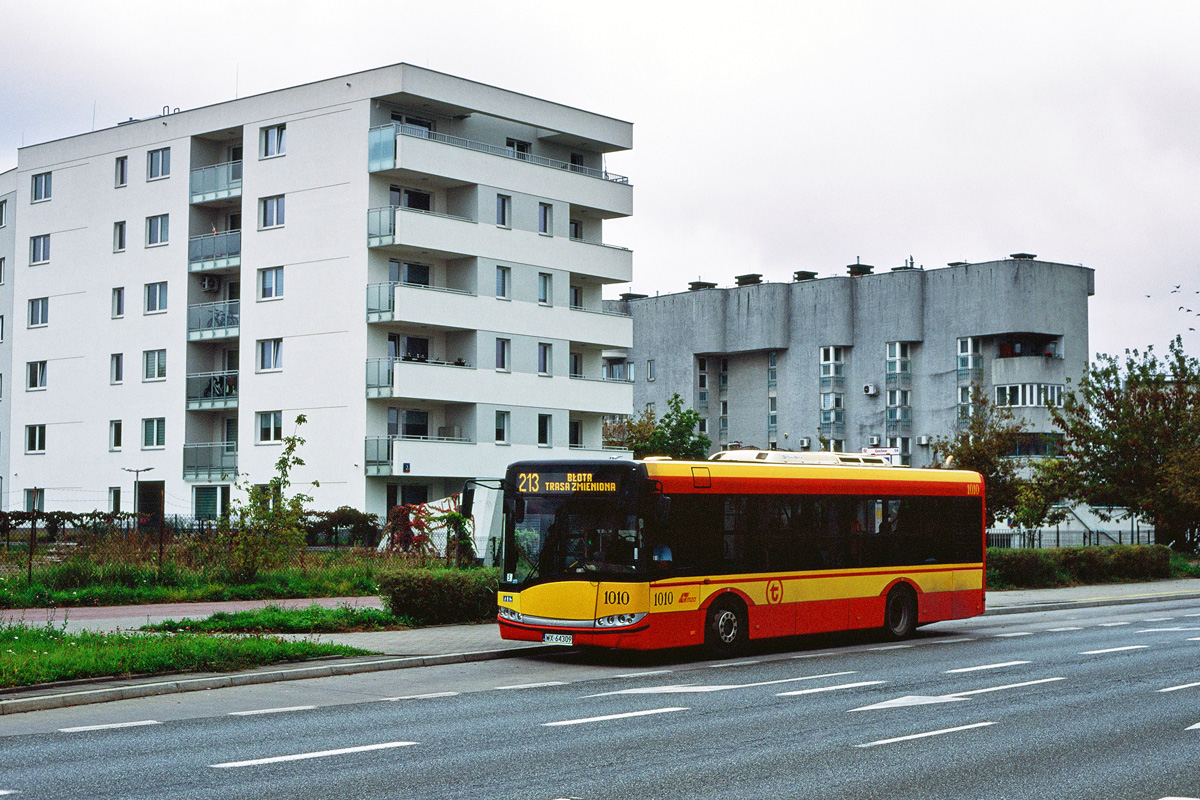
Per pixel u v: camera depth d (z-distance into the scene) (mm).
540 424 53656
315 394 49688
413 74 48625
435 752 10266
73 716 12336
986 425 46094
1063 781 9227
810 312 75375
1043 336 69812
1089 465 48469
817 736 11180
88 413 57188
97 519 29375
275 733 11258
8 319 62438
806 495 19375
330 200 49719
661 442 59625
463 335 51031
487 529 32062
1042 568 35219
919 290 71875
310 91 50469
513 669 16672
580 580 17047
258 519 25500
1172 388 48344
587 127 55625
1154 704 13328
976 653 18844
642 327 82188
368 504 48125
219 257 52781
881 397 72562
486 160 51156
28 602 22188
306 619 19812
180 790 8672
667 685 14922
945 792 8812
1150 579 39406
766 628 18531
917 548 21141
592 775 9320
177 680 14391
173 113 54594
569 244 54781
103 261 57000
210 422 54438
